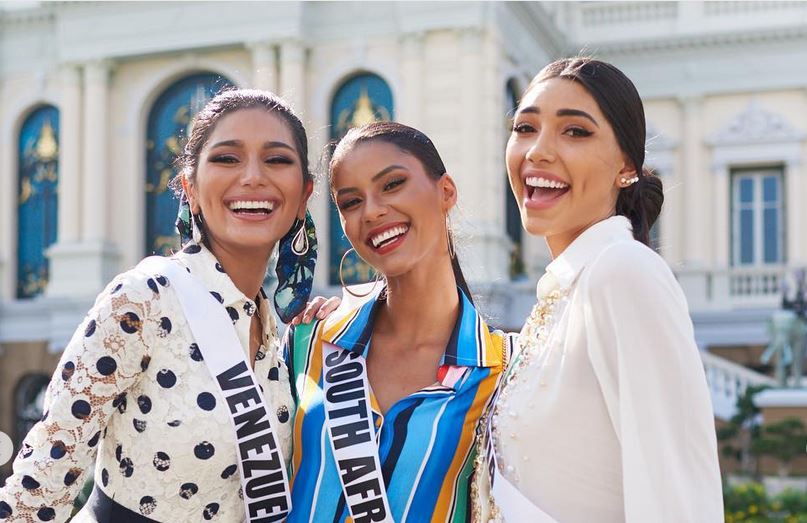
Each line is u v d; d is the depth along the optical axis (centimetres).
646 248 217
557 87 236
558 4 1772
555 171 234
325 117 1454
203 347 248
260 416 251
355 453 256
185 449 244
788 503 926
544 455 224
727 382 1402
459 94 1370
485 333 272
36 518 232
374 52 1432
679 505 203
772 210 1777
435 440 257
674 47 1792
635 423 206
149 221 1561
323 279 1421
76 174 1554
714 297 1717
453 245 300
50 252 1538
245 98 266
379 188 267
